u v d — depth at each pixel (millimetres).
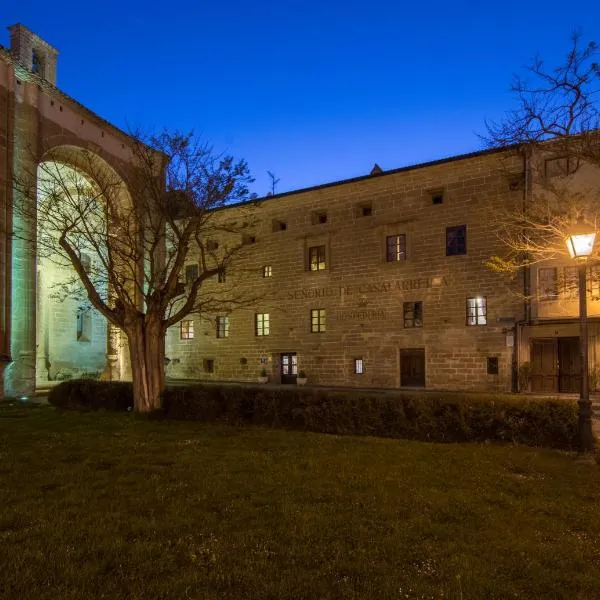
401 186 28969
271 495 7203
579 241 10219
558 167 24266
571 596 4461
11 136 23719
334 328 30391
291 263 32094
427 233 28062
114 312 16531
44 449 10273
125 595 4391
